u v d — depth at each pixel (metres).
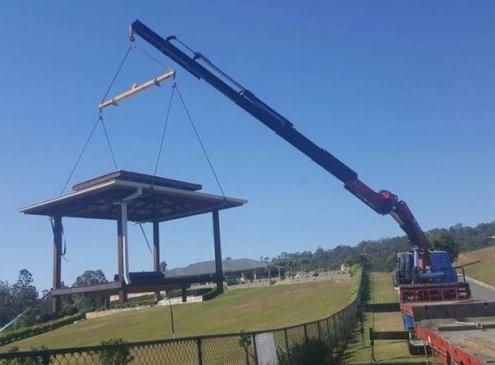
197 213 46.91
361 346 22.56
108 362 7.92
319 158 25.75
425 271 25.77
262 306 64.12
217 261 46.28
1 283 89.56
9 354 5.39
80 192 36.69
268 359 12.05
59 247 41.69
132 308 79.06
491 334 9.73
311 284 74.81
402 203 26.25
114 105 31.06
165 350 9.57
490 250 90.19
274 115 25.59
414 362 17.34
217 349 12.12
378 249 131.88
